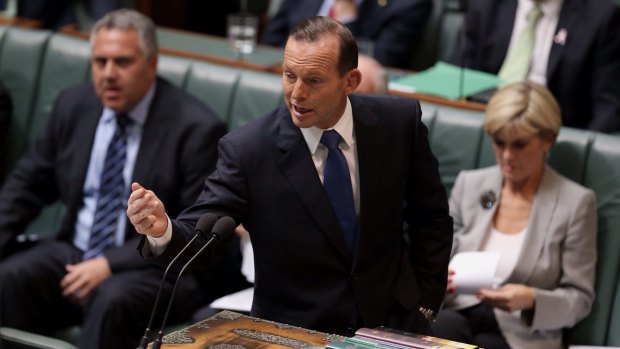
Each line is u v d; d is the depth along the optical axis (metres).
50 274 13.84
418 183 9.64
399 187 9.43
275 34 19.70
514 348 12.05
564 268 12.15
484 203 12.58
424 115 13.66
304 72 8.40
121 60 13.53
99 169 14.12
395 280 9.64
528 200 12.43
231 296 12.58
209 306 12.55
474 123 13.39
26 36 16.47
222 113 14.90
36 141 14.73
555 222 12.19
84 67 16.03
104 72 13.56
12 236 14.35
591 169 12.73
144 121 13.88
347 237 9.31
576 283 12.09
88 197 14.23
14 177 14.61
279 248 9.23
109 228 13.88
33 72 16.30
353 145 9.34
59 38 16.39
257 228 9.26
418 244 9.89
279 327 8.05
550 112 11.95
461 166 13.38
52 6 20.52
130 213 8.07
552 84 15.45
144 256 8.49
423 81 15.11
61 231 14.37
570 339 12.55
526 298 11.84
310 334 7.92
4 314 13.56
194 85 15.11
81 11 20.95
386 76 13.55
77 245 14.27
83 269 13.38
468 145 13.36
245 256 12.98
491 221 12.48
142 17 13.87
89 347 12.96
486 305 12.30
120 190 13.93
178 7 24.03
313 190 9.14
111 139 13.99
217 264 13.91
